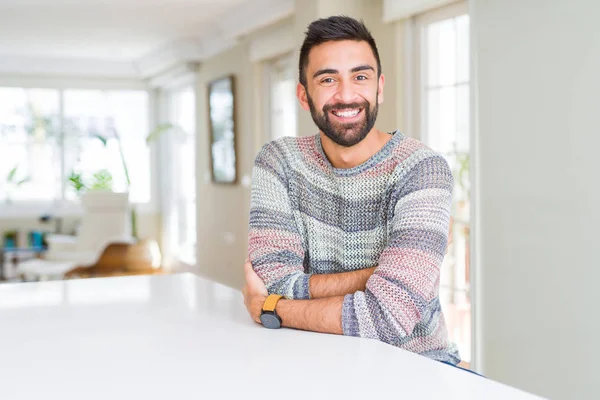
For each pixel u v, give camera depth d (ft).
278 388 2.76
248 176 18.76
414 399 2.59
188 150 24.95
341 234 4.29
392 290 3.69
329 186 4.31
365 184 4.18
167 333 3.79
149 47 23.52
